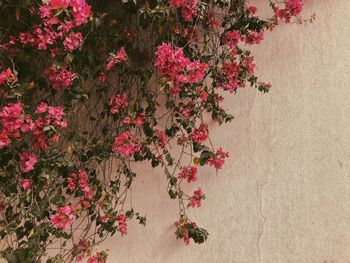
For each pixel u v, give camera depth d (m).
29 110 1.50
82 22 1.28
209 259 1.90
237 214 1.88
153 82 1.83
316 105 1.83
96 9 1.70
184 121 1.76
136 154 1.79
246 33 1.76
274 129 1.88
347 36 1.82
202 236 1.74
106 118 1.83
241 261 1.85
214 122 1.93
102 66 1.72
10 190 1.64
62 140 1.73
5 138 1.32
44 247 1.63
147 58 1.81
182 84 1.56
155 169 1.96
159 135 1.80
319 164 1.79
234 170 1.91
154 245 1.96
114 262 1.96
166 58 1.42
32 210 1.59
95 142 1.76
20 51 1.53
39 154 1.61
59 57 1.49
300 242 1.78
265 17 1.92
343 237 1.72
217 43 1.79
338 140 1.78
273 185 1.85
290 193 1.82
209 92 1.84
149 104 1.75
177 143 1.85
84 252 1.81
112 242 1.96
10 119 1.30
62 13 1.26
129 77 1.83
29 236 1.60
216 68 1.75
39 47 1.42
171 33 1.59
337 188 1.75
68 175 1.70
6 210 1.67
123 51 1.62
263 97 1.90
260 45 1.93
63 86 1.57
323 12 1.86
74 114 1.76
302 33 1.88
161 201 1.96
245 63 1.77
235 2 1.78
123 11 1.72
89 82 1.81
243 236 1.86
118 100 1.73
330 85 1.82
